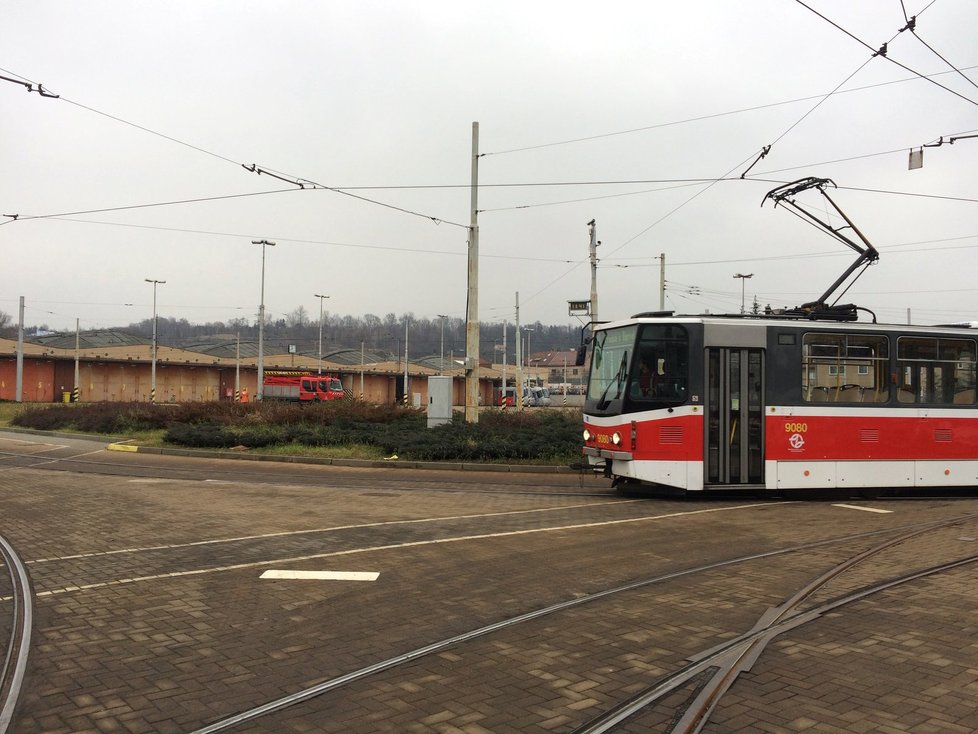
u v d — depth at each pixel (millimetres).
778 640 5844
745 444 13398
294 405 26156
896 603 6914
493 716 4445
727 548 9352
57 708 4570
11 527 10461
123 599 6969
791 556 8930
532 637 5898
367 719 4414
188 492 14031
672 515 11891
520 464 18219
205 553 8875
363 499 13305
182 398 70125
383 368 85688
